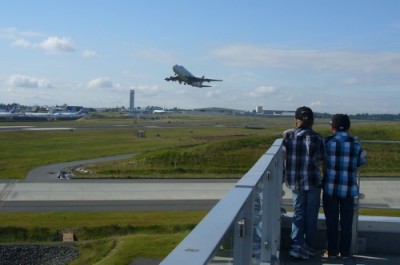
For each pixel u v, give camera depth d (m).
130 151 58.00
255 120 174.12
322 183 7.20
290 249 7.14
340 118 7.20
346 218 7.15
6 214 22.52
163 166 43.88
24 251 18.36
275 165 5.78
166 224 20.59
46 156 52.84
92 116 178.00
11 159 49.62
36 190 29.50
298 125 7.10
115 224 20.59
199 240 2.03
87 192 28.84
